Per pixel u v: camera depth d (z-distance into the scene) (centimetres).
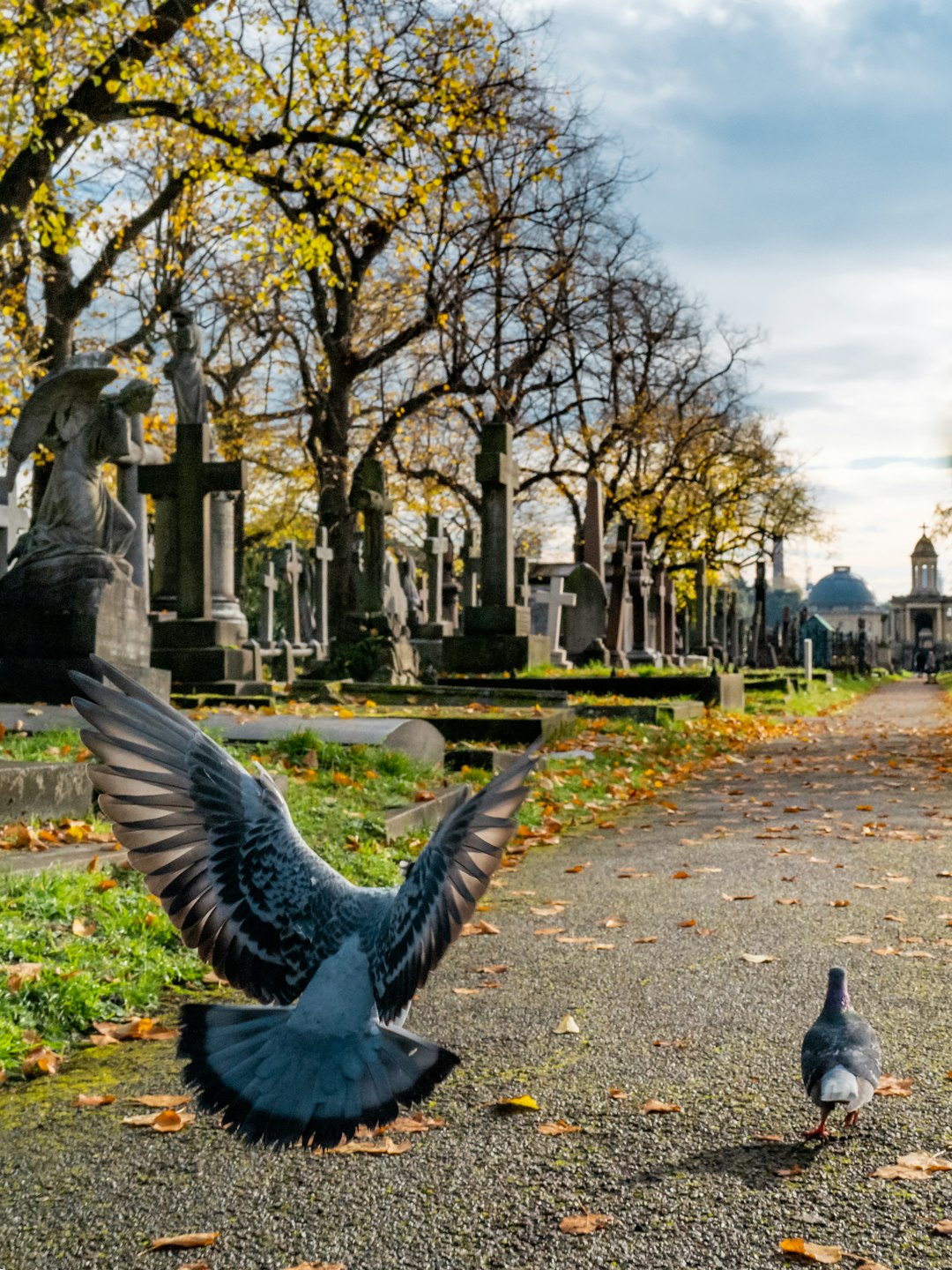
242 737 1245
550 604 3800
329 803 1034
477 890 198
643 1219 378
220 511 2798
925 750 2019
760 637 6762
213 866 208
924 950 707
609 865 994
